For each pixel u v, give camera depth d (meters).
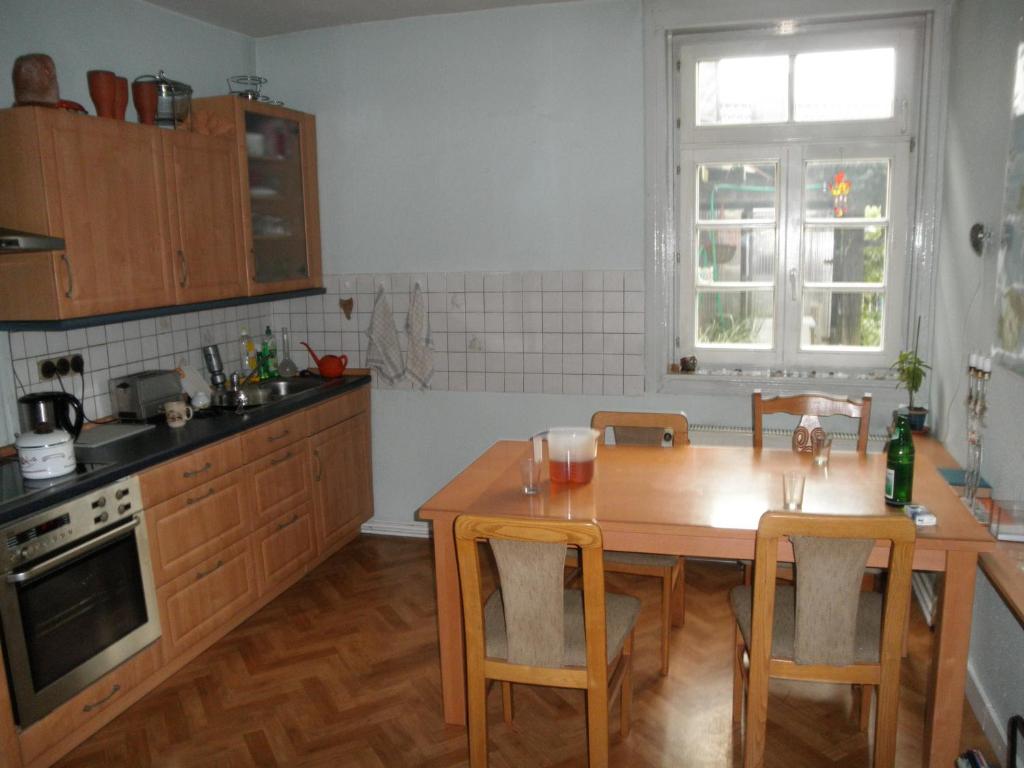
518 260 3.94
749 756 2.11
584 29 3.68
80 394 3.10
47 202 2.58
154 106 3.12
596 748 2.13
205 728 2.61
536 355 3.98
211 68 3.86
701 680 2.82
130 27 3.38
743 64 3.64
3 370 2.79
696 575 3.73
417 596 3.55
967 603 2.09
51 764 2.41
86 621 2.48
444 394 4.15
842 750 2.42
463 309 4.04
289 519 3.52
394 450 4.28
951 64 3.31
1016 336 2.31
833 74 3.57
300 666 2.97
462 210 3.98
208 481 2.99
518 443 3.13
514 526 1.95
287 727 2.60
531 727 2.59
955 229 3.18
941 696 2.15
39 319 2.67
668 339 3.88
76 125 2.67
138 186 2.95
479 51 3.83
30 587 2.27
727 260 3.82
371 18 3.87
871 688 2.49
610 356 3.88
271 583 3.41
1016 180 2.33
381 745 2.50
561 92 3.75
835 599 1.97
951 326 3.20
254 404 3.52
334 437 3.88
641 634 3.17
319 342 4.30
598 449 2.97
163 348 3.53
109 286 2.84
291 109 3.89
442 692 2.66
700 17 3.53
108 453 2.73
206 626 3.02
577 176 3.79
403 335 4.16
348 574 3.80
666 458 2.83
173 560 2.83
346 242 4.17
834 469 2.65
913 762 2.32
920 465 2.64
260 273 3.70
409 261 4.09
